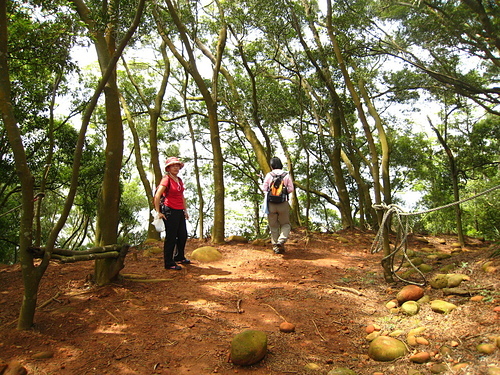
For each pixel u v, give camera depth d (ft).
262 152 34.76
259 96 32.94
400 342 11.02
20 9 17.57
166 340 11.61
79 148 12.47
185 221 20.07
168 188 19.03
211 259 21.26
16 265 19.90
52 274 17.33
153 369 10.09
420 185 54.75
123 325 12.50
